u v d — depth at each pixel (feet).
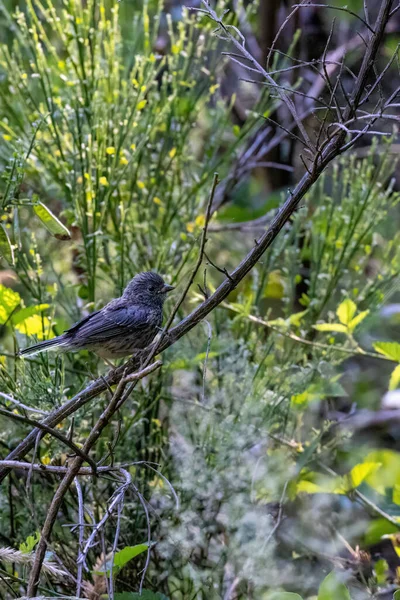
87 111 33.47
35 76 32.94
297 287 41.22
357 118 21.16
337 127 22.62
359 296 35.01
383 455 30.55
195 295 34.76
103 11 34.42
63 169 33.50
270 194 47.01
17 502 29.63
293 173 47.70
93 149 33.55
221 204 42.42
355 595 27.73
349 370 41.24
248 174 44.60
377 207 36.40
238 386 30.94
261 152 44.01
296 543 30.66
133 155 32.58
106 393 30.78
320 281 35.65
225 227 42.63
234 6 46.62
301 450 31.45
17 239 27.55
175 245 36.29
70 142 35.50
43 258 37.70
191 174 38.24
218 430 29.81
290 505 31.60
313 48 47.26
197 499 28.76
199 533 28.02
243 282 40.93
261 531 27.94
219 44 39.47
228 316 36.40
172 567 28.35
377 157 46.16
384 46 46.75
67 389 28.12
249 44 48.32
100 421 21.40
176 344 32.42
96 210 32.37
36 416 27.68
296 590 29.01
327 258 35.58
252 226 42.80
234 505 28.25
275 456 30.14
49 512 21.48
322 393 31.12
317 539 31.07
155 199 35.88
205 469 28.89
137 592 24.88
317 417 37.17
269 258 35.29
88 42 34.30
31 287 32.68
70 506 29.14
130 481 20.77
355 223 34.19
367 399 39.88
